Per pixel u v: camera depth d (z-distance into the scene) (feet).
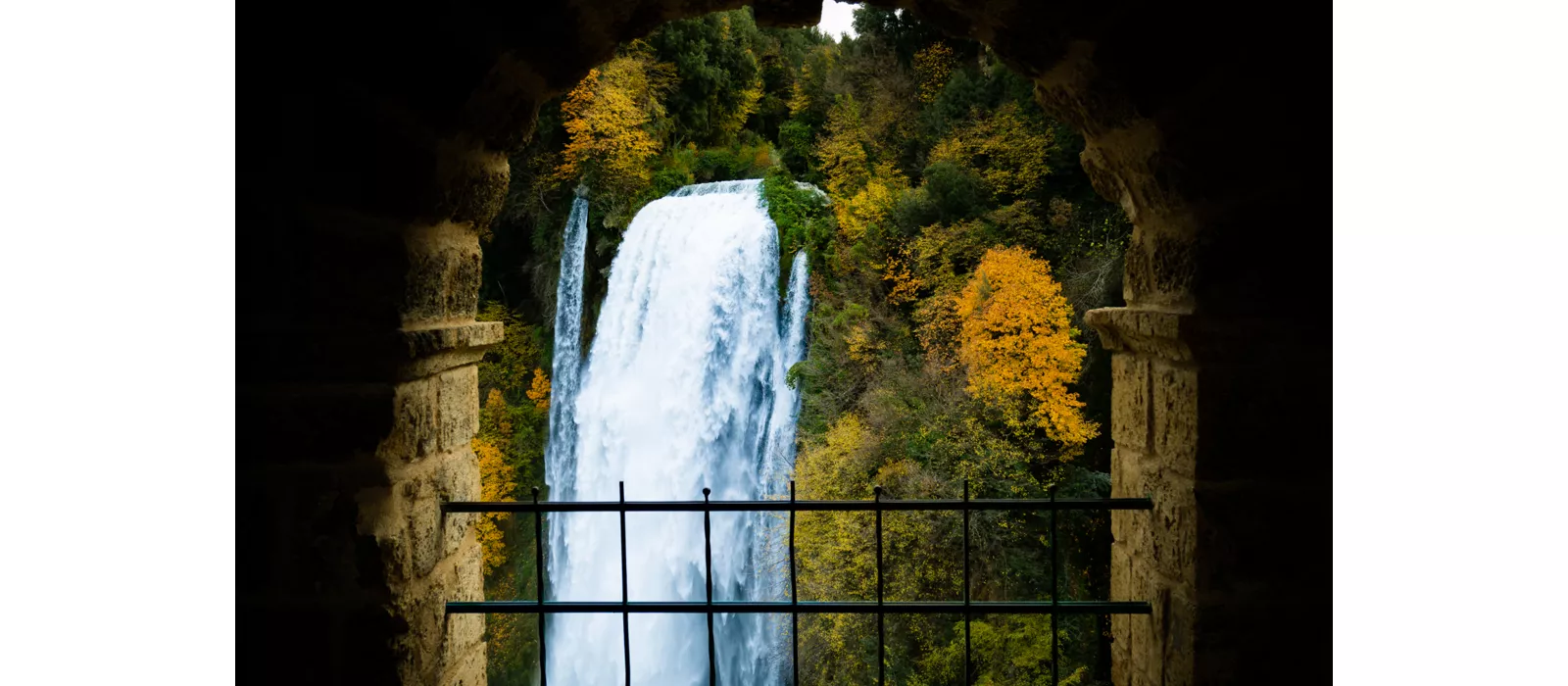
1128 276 6.63
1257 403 5.13
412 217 5.51
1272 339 5.09
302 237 5.29
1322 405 5.09
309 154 5.22
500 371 51.11
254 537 5.41
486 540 45.68
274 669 5.44
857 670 27.35
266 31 5.16
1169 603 5.69
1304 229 5.02
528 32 5.91
